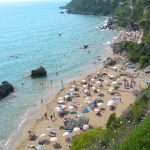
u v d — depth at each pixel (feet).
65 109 233.76
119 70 327.67
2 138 200.13
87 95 260.83
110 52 422.41
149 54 337.93
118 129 100.58
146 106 115.85
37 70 333.62
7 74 348.18
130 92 260.42
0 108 249.14
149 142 65.21
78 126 200.13
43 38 599.16
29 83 312.50
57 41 553.23
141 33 518.37
